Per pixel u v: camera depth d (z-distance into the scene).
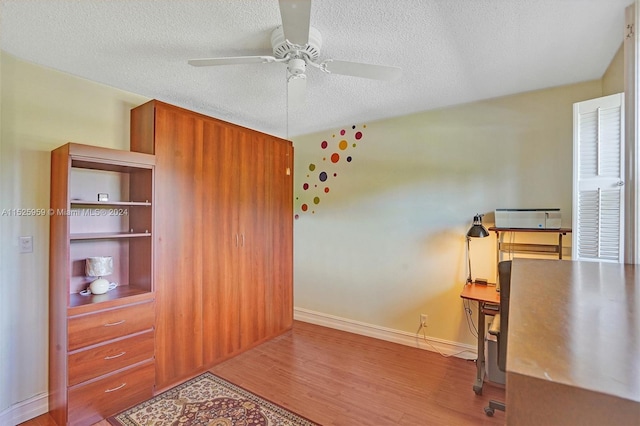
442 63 2.08
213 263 2.76
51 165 2.16
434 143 3.02
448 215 2.95
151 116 2.37
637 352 0.37
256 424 1.96
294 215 4.05
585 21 1.62
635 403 0.27
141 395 2.19
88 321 1.96
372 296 3.40
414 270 3.14
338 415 2.05
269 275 3.34
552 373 0.32
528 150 2.59
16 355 2.01
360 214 3.49
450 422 1.99
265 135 3.31
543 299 0.64
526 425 0.31
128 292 2.25
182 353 2.50
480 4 1.49
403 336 3.19
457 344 2.90
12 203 2.01
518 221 2.46
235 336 2.94
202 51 1.94
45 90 2.15
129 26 1.68
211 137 2.75
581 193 1.90
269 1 1.47
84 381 1.93
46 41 1.82
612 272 1.00
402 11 1.55
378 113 3.12
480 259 2.79
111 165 2.18
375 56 1.99
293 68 1.73
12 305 2.00
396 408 2.13
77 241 2.27
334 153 3.69
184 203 2.54
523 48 1.89
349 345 3.17
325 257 3.76
